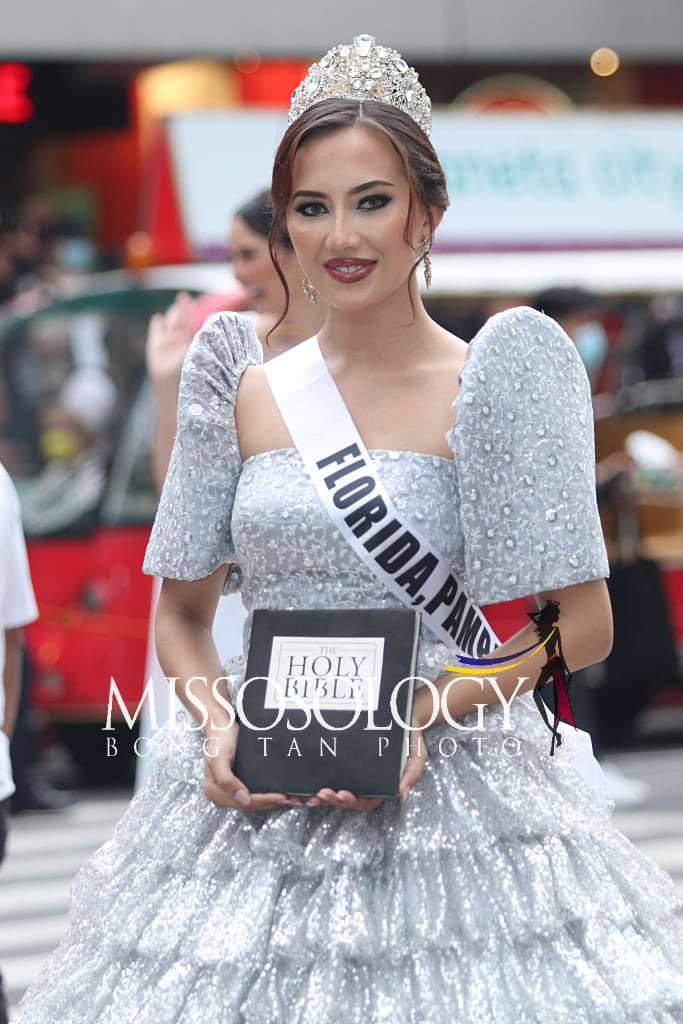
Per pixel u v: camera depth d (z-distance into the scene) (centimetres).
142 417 1306
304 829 377
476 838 373
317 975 358
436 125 1455
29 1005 394
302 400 396
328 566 386
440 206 390
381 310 393
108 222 2375
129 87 2300
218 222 1402
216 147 1409
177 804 398
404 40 2023
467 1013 355
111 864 403
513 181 1462
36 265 2177
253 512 390
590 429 389
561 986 361
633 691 1455
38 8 1914
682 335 1531
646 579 1273
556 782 396
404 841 371
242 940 365
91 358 1493
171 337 652
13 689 585
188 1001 365
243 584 413
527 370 379
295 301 606
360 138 376
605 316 1491
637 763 1391
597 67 2183
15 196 2348
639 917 387
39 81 2269
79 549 1268
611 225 1494
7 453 1470
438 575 383
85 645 1255
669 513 1438
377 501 381
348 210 378
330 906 366
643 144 1520
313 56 1998
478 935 363
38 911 944
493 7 2047
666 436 1509
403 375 396
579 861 382
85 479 1305
